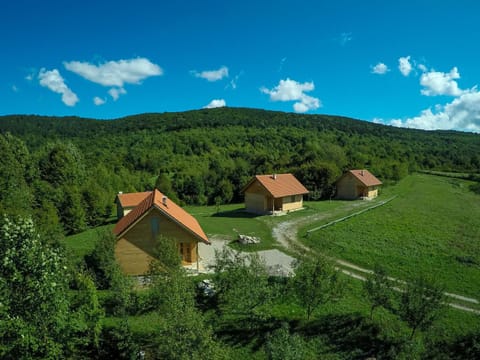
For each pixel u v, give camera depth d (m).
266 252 31.73
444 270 26.31
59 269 12.95
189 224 28.78
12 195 45.09
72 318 13.51
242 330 18.47
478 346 16.77
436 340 17.73
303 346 16.91
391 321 19.17
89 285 18.08
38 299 11.87
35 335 11.84
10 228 11.63
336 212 51.19
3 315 11.22
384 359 16.52
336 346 17.41
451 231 38.31
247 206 54.28
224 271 23.69
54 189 49.41
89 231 45.53
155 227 26.20
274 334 17.72
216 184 74.06
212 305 20.64
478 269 26.47
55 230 30.91
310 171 69.06
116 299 18.84
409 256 29.44
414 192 72.38
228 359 16.20
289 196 52.62
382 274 19.72
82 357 15.78
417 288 17.73
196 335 12.98
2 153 56.25
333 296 19.12
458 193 71.12
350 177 66.56
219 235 38.22
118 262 24.64
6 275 11.52
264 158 91.06
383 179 81.25
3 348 11.17
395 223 42.28
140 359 16.08
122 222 30.17
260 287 18.94
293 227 41.59
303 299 18.86
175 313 13.92
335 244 32.78
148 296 20.58
